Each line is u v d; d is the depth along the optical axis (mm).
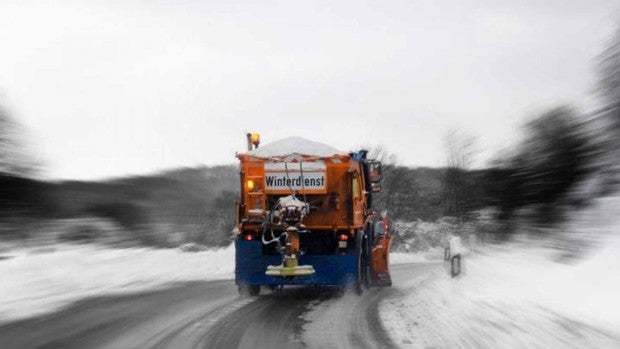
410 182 48969
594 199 21203
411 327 11578
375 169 19906
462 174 48469
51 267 20953
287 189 17000
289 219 16344
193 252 30016
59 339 10531
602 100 22031
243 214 17047
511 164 28172
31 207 32000
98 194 37844
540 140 25734
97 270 21547
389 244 19938
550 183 24422
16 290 16656
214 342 10289
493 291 14375
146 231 36938
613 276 13664
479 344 9406
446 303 13695
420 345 9852
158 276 21438
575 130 23859
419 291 17109
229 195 41375
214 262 26453
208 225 39312
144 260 25219
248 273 16547
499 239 28250
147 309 14070
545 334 9484
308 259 16578
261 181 17094
